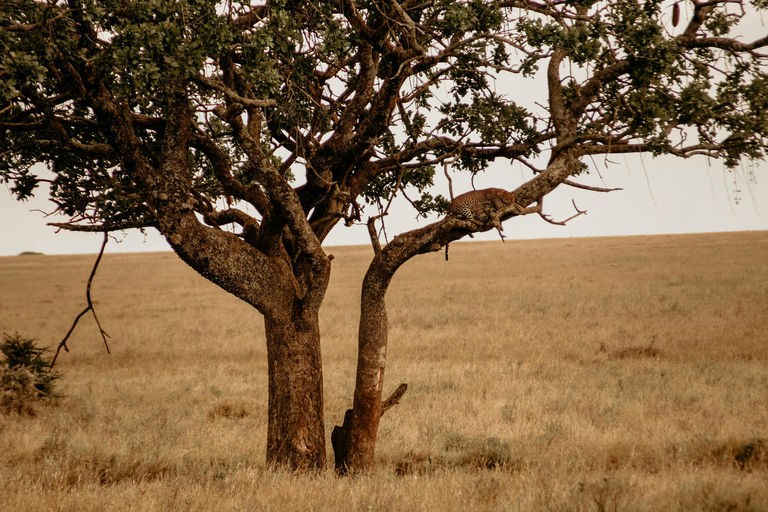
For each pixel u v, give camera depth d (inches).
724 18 274.4
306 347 292.5
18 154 308.5
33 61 195.5
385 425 395.5
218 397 505.4
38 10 214.2
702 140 277.0
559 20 252.1
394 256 283.4
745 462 279.0
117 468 306.5
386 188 374.6
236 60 291.4
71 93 246.5
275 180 263.3
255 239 303.0
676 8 253.0
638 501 211.3
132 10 209.0
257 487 260.1
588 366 589.6
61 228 301.6
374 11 275.1
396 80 266.8
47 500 243.9
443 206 358.6
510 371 574.9
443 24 245.9
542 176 277.3
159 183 254.1
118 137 246.2
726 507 204.2
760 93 258.8
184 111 258.5
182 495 248.5
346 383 542.3
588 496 220.7
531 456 315.9
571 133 279.6
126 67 203.5
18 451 340.2
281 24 219.1
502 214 265.4
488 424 387.2
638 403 423.2
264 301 283.1
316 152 293.0
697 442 306.5
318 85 313.1
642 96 255.9
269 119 306.3
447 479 266.8
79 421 425.4
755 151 263.3
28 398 464.1
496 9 256.8
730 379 486.3
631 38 238.8
